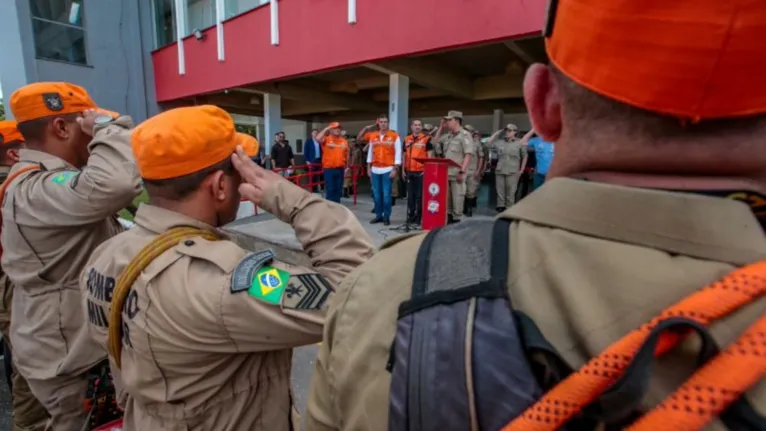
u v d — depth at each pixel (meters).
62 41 9.98
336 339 0.51
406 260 0.48
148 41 11.30
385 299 0.47
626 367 0.32
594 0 0.38
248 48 8.59
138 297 0.98
